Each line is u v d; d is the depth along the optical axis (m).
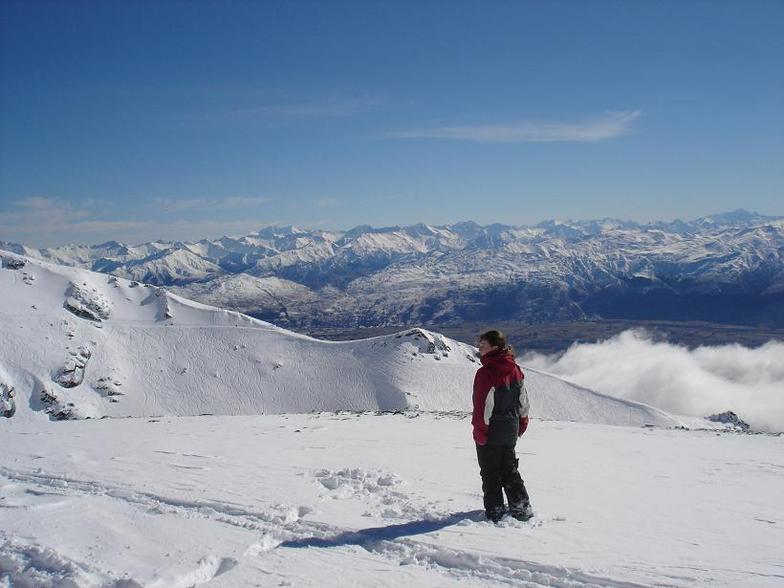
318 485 9.37
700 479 10.53
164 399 104.19
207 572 5.80
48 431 18.44
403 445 14.07
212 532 6.82
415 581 5.46
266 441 14.94
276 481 9.68
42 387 95.19
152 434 16.84
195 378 110.44
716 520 7.59
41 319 112.88
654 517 7.69
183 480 9.77
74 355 105.00
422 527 7.10
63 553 6.00
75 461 11.79
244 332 124.69
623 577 5.48
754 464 12.27
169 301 132.88
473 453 12.75
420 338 120.88
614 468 11.59
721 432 20.81
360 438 15.48
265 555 6.14
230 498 8.42
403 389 105.75
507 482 7.50
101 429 18.83
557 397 109.81
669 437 17.28
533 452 13.79
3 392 91.12
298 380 111.12
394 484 9.51
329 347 120.81
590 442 15.81
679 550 6.26
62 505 8.00
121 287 135.00
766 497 9.03
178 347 118.31
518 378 7.59
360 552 6.28
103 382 103.06
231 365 114.56
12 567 5.75
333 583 5.38
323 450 13.23
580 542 6.51
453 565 5.96
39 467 11.20
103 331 117.81
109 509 7.81
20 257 127.88
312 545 6.49
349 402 104.38
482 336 7.73
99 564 5.73
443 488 9.23
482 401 7.39
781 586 5.27
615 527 7.16
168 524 7.12
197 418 23.80
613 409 108.00
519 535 6.76
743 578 5.46
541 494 9.06
